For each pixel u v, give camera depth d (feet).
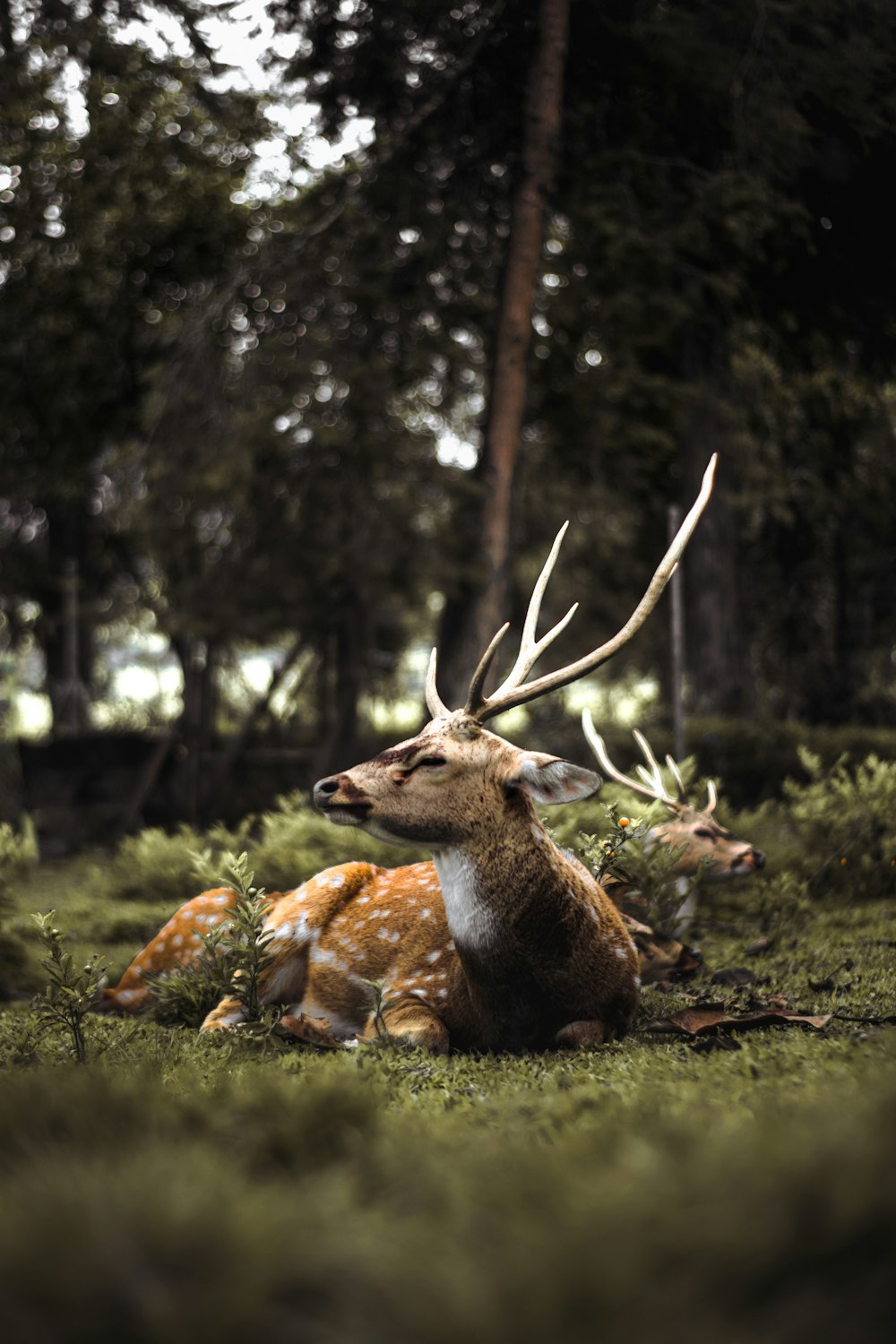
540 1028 13.87
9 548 76.28
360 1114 7.97
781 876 23.93
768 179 47.83
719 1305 4.79
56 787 49.06
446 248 50.96
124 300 62.03
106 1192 5.51
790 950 20.66
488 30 47.62
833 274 53.11
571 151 50.85
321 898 15.53
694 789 29.25
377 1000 13.57
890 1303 4.82
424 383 53.98
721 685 52.49
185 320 55.21
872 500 65.92
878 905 25.22
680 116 51.19
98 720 72.84
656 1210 5.19
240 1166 6.73
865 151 46.91
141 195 58.39
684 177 51.52
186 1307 4.70
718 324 54.03
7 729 57.36
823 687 67.87
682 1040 13.79
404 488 50.16
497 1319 4.62
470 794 13.44
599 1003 13.89
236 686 63.93
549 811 23.80
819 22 47.16
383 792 13.34
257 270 51.93
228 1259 4.98
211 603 50.85
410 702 74.23
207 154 58.13
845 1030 13.64
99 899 30.99
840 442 61.93
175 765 51.16
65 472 67.00
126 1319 4.80
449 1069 12.42
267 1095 7.97
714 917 24.09
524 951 13.51
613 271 50.14
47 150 56.80
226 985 14.48
